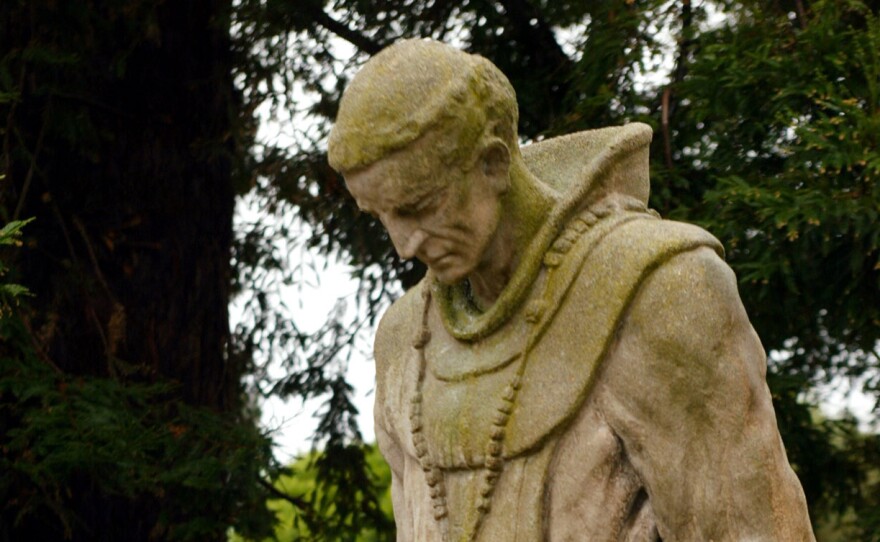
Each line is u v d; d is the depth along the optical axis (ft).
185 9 31.78
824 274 27.50
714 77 27.30
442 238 12.91
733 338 12.59
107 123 30.81
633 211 13.33
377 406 14.40
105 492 28.99
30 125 29.73
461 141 12.68
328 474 34.63
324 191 32.19
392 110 12.55
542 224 13.19
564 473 12.81
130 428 27.78
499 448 12.94
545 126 30.96
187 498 30.01
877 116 25.38
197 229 31.76
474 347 13.38
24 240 29.07
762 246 26.48
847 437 33.14
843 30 27.53
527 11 31.89
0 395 28.76
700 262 12.63
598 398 12.76
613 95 28.94
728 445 12.55
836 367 32.30
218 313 32.04
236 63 32.22
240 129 31.45
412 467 13.80
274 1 30.73
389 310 14.46
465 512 13.14
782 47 27.50
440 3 32.09
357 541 38.50
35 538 29.55
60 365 29.63
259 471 30.09
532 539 12.80
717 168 28.30
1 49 28.96
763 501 12.56
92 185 30.66
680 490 12.60
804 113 27.37
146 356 30.76
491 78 12.99
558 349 12.87
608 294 12.69
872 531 30.76
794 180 26.22
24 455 27.84
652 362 12.54
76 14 29.07
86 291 29.99
